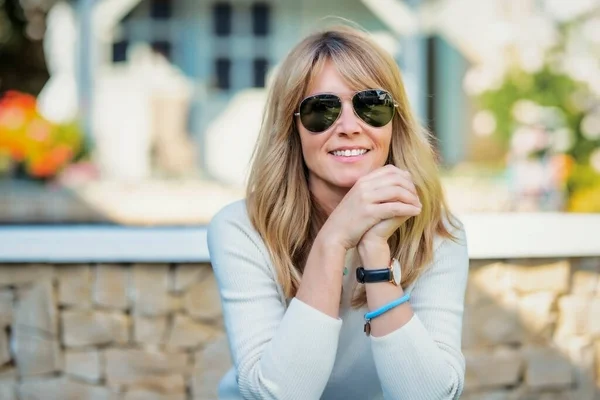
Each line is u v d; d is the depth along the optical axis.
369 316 1.45
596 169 4.37
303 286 1.45
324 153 1.55
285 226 1.59
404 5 7.97
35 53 7.03
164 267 2.54
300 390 1.39
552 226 2.52
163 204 3.97
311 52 1.57
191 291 2.55
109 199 3.97
